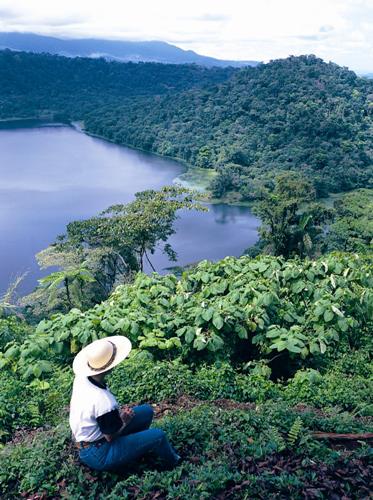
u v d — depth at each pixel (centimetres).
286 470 539
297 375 843
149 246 4475
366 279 1077
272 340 903
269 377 929
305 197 6012
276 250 5509
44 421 720
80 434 494
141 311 954
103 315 924
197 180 12988
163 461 548
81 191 11862
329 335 929
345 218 6450
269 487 517
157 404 738
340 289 999
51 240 8712
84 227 4028
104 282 4025
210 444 577
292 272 1066
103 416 482
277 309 998
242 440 580
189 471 538
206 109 19275
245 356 960
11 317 1226
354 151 14275
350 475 542
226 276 1138
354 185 12244
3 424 697
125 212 4319
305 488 513
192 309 941
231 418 624
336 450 589
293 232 5419
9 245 8456
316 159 13325
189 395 764
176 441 588
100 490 519
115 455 502
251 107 18150
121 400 750
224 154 14425
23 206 10594
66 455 555
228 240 8725
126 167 14738
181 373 804
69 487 516
